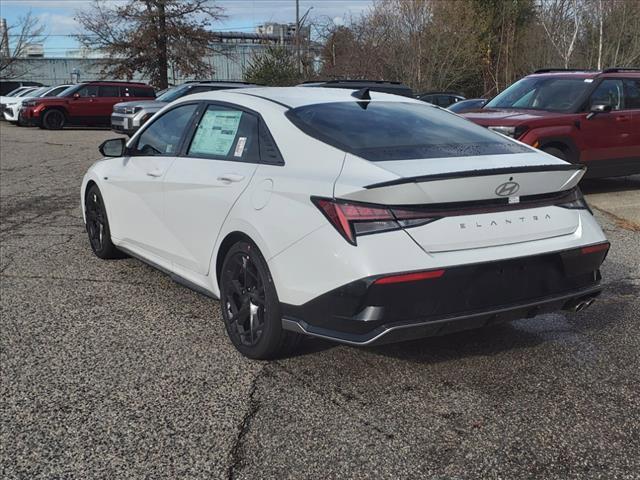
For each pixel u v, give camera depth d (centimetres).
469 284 313
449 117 428
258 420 310
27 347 395
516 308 325
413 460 279
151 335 415
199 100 460
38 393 336
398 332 303
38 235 691
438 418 312
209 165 414
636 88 905
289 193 337
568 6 2539
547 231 337
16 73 4481
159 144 487
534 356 384
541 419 312
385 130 371
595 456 282
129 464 275
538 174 330
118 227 535
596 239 354
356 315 305
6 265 575
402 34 2836
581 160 852
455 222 312
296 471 271
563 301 342
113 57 3878
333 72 2792
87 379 353
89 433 299
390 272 297
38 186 1025
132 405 324
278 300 344
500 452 285
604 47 2541
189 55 3806
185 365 371
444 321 310
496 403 327
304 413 317
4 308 463
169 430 301
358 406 324
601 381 352
